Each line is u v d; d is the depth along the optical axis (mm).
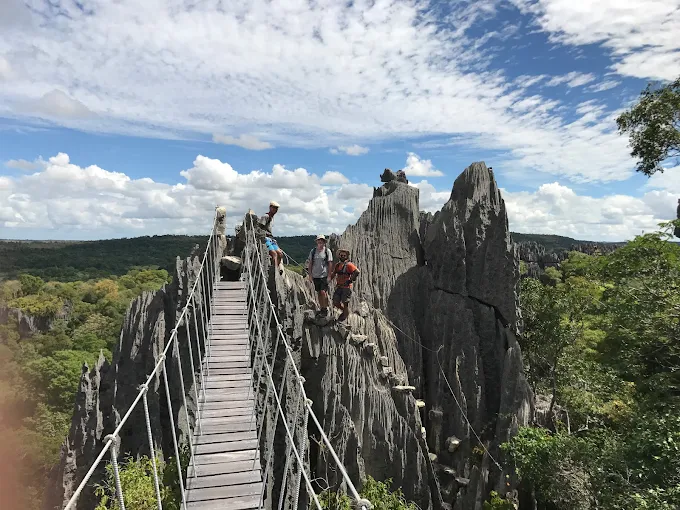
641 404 23094
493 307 30234
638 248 24875
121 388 18266
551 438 22281
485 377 28969
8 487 43344
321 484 20484
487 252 30266
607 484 18625
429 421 27328
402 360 27141
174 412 17406
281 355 17859
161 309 19156
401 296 30781
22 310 100750
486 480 24734
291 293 20438
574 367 33625
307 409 8242
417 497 22844
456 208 32125
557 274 85188
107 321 92688
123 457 16766
